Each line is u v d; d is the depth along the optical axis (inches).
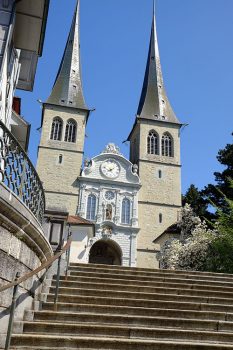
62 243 400.8
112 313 278.7
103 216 1923.0
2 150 219.8
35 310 265.9
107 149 2100.1
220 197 1557.6
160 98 2460.6
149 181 2117.4
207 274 455.8
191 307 306.7
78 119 2215.8
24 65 538.9
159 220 2021.4
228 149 1601.9
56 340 208.8
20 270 235.1
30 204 264.5
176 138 2293.3
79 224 911.7
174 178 2160.4
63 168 2039.9
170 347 218.4
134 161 2327.8
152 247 1932.8
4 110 414.3
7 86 427.2
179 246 1185.4
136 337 236.8
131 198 2011.6
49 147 2089.1
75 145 2124.8
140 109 2466.8
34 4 409.4
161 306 302.8
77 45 2564.0
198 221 1289.4
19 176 242.2
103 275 383.9
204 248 947.3
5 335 203.8
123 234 1904.5
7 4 378.0
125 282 362.3
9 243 217.2
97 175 2022.6
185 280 390.9
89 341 212.2
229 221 813.2
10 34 376.8
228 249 738.2
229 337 247.0
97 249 1984.5
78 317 254.8
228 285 396.8
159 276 417.4
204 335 244.8
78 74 2444.6
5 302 211.5
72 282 335.0
